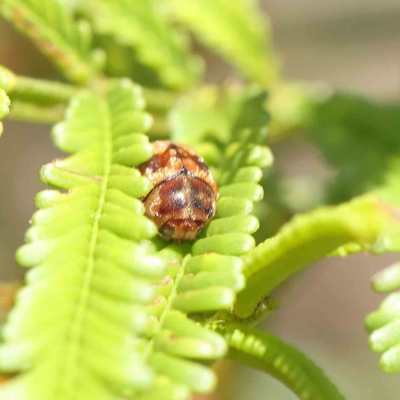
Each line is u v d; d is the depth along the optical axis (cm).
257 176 5
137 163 5
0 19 8
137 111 5
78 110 5
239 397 8
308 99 6
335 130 6
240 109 6
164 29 6
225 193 5
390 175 6
